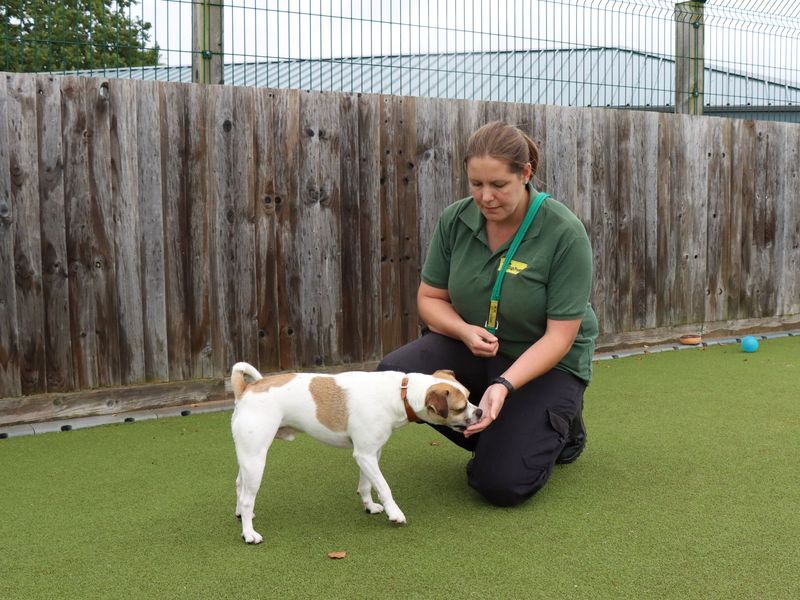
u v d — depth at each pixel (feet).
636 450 13.09
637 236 22.18
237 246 16.66
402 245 18.61
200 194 16.20
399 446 13.51
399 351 11.61
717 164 23.36
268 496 11.20
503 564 8.84
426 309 11.85
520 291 10.78
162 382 16.19
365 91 18.57
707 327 23.80
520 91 20.52
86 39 15.65
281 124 16.89
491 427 10.79
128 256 15.65
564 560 8.92
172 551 9.36
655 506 10.55
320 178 17.43
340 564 8.91
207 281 16.44
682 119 22.59
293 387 9.80
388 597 8.10
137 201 15.62
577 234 10.66
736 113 27.61
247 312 16.90
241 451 9.52
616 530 9.75
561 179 20.84
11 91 14.44
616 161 21.63
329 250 17.69
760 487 11.23
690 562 8.81
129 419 15.43
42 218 14.85
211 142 16.21
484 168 9.96
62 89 14.83
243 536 9.57
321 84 18.01
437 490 11.37
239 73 17.40
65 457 13.12
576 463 12.44
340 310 17.93
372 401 9.80
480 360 11.77
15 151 14.55
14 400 14.87
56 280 15.07
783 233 24.93
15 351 14.84
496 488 10.40
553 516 10.25
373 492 11.34
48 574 8.80
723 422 14.76
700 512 10.31
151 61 16.19
